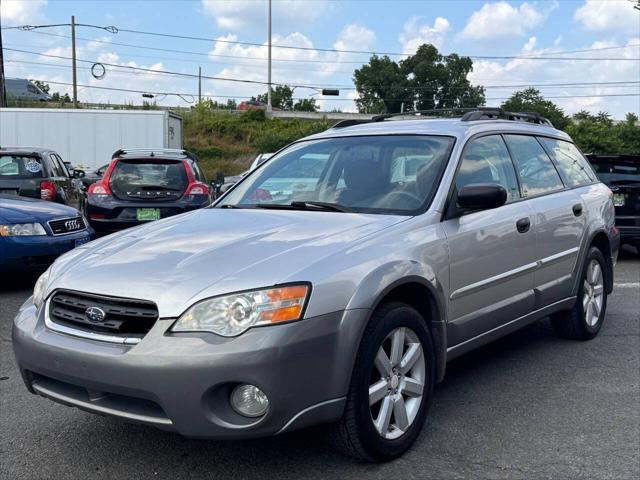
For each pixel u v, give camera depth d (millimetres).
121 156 10172
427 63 82688
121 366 2947
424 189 4062
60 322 3279
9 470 3420
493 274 4262
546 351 5492
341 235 3523
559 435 3840
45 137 22516
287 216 3963
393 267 3400
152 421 2982
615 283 8469
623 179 9805
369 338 3252
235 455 3574
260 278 3033
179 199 9883
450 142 4355
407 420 3539
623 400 4406
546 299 4988
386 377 3412
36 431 3896
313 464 3465
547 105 57031
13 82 60281
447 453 3596
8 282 8305
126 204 9750
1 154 10359
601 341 5789
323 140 4918
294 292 3008
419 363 3627
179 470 3416
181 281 3076
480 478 3318
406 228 3709
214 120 51875
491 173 4539
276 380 2906
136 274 3197
